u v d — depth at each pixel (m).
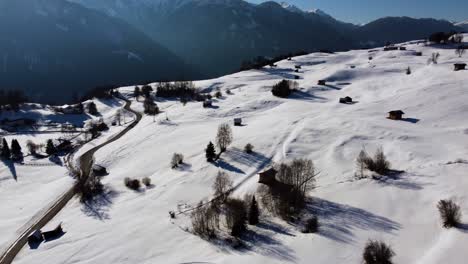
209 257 45.34
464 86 101.00
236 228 50.06
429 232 40.97
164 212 62.25
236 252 45.53
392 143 69.88
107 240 56.00
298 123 92.88
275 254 42.50
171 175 77.56
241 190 63.09
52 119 172.38
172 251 49.41
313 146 76.00
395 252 38.44
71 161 106.56
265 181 61.56
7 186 91.25
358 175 59.00
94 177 81.88
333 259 39.31
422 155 62.06
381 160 58.84
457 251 35.34
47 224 67.94
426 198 48.12
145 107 167.25
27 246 60.44
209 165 77.00
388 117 89.69
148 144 104.81
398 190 51.62
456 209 41.22
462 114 84.19
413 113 90.12
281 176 59.25
